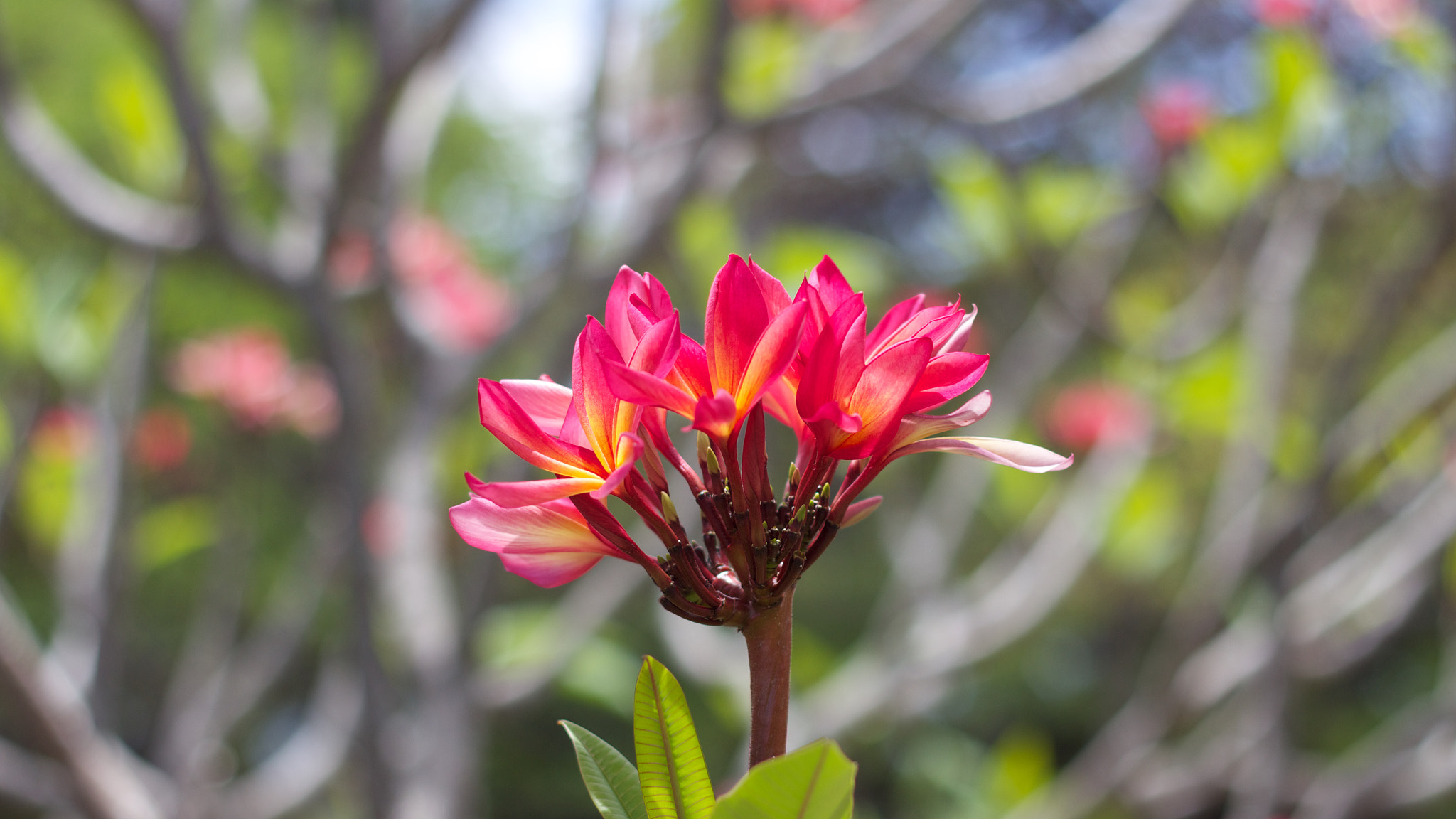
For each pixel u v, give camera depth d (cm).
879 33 241
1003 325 398
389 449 271
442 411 244
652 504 92
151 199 231
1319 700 660
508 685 244
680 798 88
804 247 257
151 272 235
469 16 189
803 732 263
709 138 227
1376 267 272
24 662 169
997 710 760
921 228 514
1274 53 213
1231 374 258
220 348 311
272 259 210
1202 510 322
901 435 92
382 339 262
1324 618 231
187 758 248
